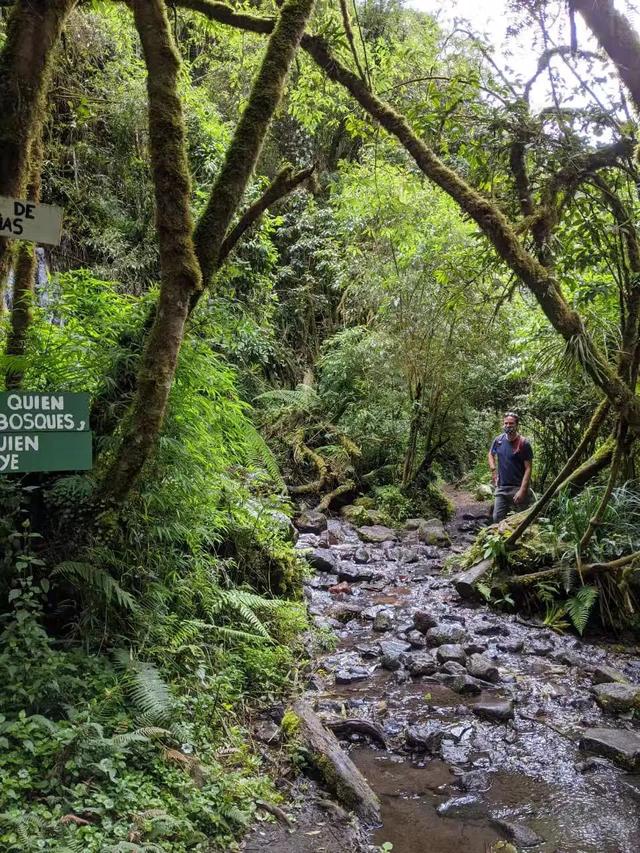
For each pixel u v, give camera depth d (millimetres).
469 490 12922
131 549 3982
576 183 5262
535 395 8977
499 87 5293
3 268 3463
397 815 3373
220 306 5062
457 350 10828
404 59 6543
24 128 3371
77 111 8461
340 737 4117
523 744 4113
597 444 8156
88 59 9016
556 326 4977
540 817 3381
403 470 11430
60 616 3697
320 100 6867
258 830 3051
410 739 4062
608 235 5676
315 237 13633
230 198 4074
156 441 3939
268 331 10836
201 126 9414
